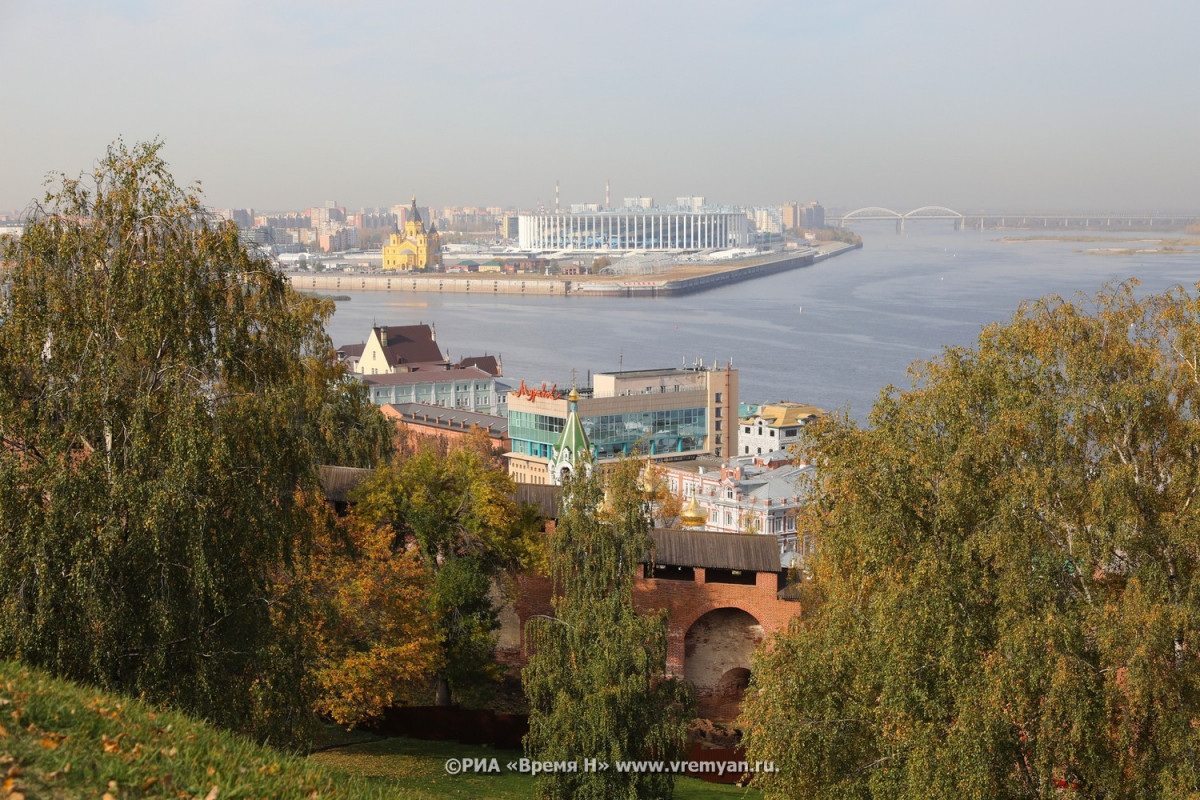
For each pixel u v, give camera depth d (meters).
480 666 71.50
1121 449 45.25
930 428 45.91
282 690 42.09
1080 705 38.31
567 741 53.66
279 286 46.97
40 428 39.84
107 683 37.69
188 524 39.00
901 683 40.56
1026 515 41.62
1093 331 46.44
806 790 42.78
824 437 53.19
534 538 77.44
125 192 42.12
